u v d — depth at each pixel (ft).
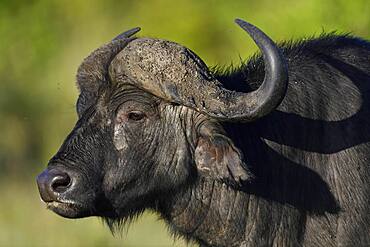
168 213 111.45
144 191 108.78
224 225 110.83
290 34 226.17
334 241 109.50
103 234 190.70
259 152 109.81
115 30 279.28
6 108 270.67
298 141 110.22
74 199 106.11
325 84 111.14
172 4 276.00
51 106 268.82
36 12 287.07
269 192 110.32
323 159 109.81
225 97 104.53
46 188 105.60
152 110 107.04
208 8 270.46
